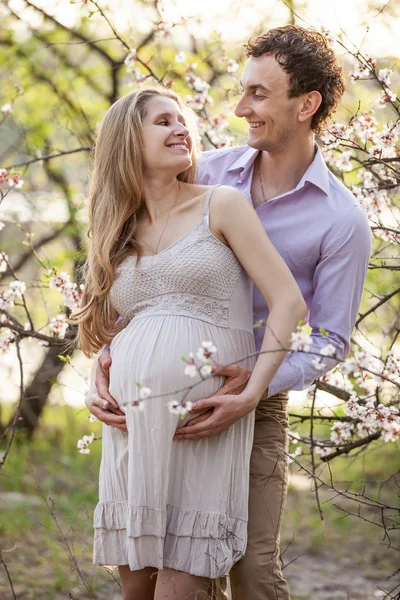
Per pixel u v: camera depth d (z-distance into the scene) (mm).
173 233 2842
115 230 2875
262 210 3066
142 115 2885
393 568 5520
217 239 2805
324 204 3020
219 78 5371
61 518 6117
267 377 2734
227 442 2785
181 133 2867
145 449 2740
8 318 4086
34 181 7238
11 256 7551
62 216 7258
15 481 6812
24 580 4926
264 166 3150
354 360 2607
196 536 2738
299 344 2504
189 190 2918
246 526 2844
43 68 6758
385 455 7336
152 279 2814
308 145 3092
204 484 2760
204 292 2781
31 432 7969
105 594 4750
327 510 6789
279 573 2938
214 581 2875
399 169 3857
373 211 3578
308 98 2982
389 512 6531
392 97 3525
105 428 2979
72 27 6297
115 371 2855
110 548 2906
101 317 3037
